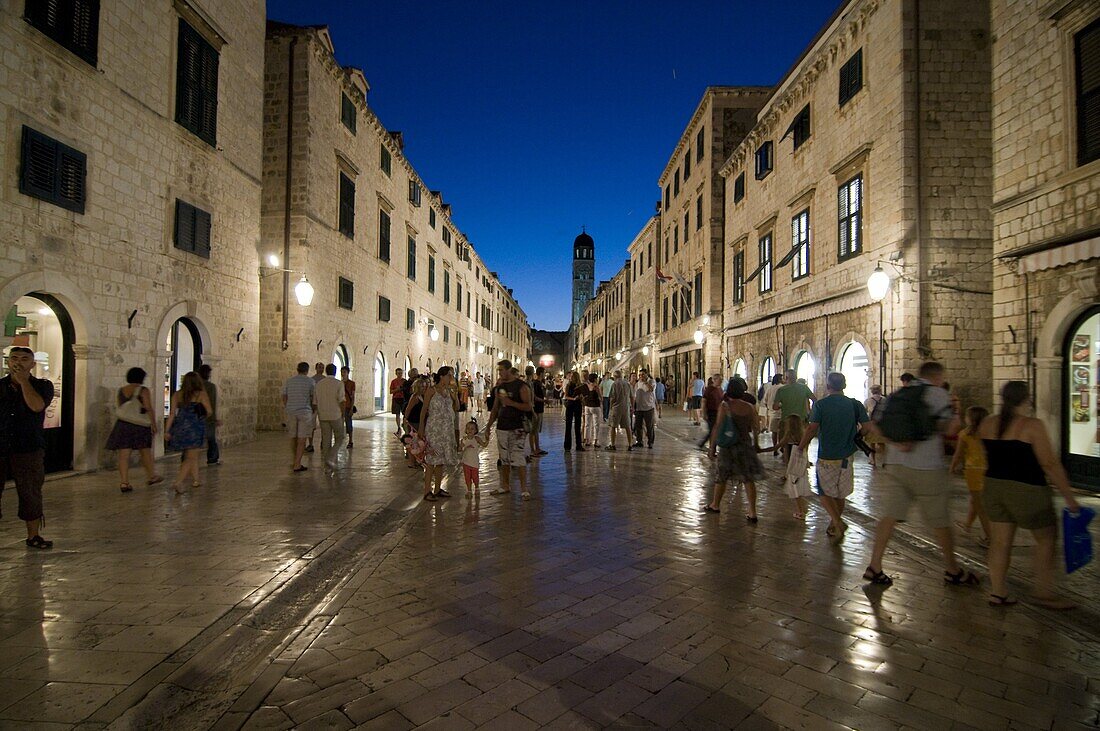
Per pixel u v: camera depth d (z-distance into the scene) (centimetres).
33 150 827
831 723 307
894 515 520
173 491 833
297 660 367
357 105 2161
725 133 2655
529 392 888
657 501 856
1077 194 863
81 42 910
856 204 1463
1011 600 471
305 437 1021
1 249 785
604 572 538
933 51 1272
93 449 954
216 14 1284
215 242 1292
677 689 336
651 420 1494
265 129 1734
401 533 669
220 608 425
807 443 676
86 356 934
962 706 326
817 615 446
